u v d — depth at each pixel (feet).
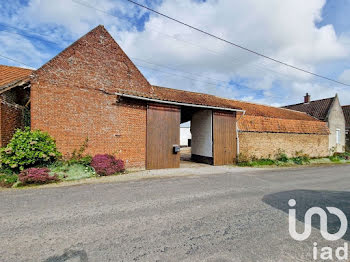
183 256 8.71
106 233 10.71
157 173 29.35
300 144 51.44
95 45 29.96
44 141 24.32
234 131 41.65
